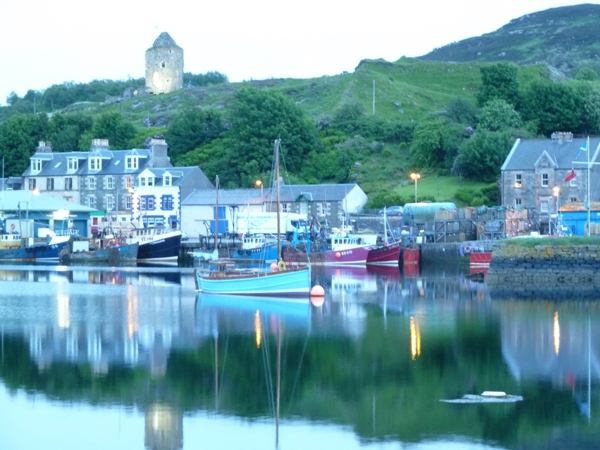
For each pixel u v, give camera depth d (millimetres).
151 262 120938
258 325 59938
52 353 50781
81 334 56750
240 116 157625
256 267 104000
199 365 47688
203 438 36281
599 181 116062
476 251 102375
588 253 82438
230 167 155000
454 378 44562
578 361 47906
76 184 150250
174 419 38562
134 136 182000
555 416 38188
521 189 119125
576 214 101750
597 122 155625
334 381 44219
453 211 111938
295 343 53375
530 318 61906
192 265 115812
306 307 68812
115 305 70500
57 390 42875
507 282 83875
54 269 109562
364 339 54438
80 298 75312
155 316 64250
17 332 57406
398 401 40688
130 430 37219
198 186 143500
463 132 149250
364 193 137250
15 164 175750
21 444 35562
